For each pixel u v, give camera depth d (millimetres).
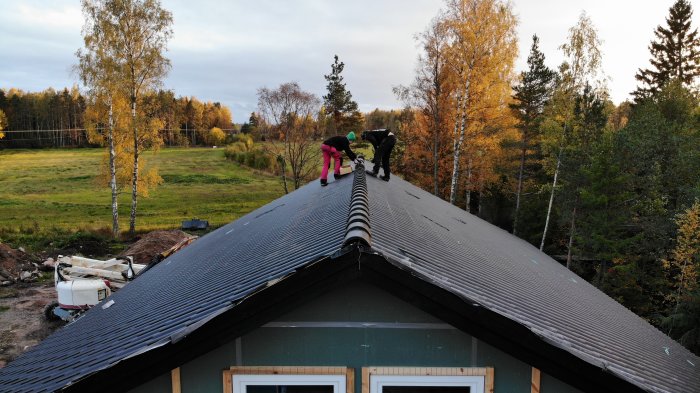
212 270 5902
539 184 32500
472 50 25766
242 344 3730
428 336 3730
